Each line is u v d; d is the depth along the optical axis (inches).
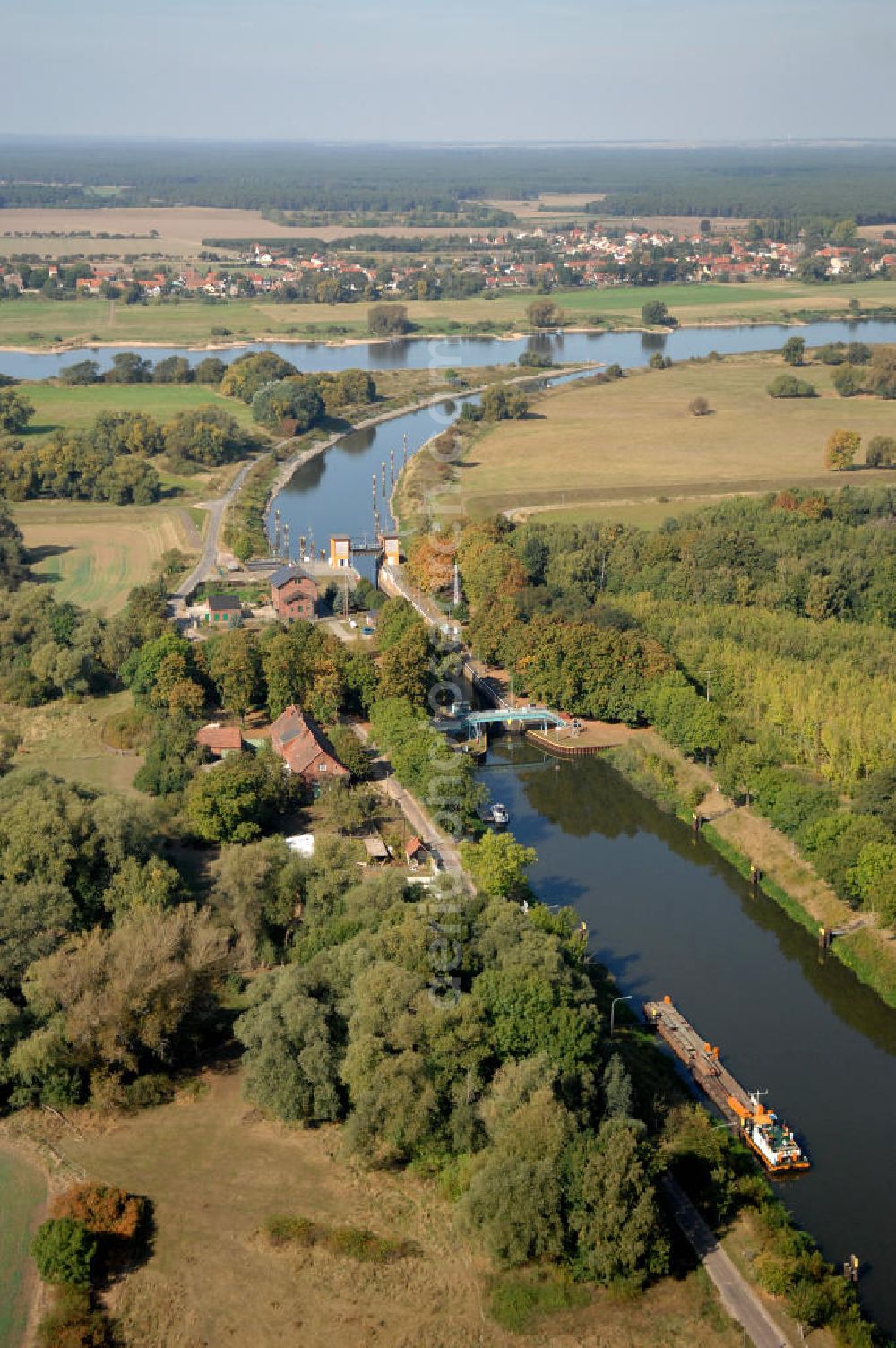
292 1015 4977.9
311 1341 4018.2
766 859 7066.9
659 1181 4601.4
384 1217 4478.3
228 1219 4475.9
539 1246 4232.3
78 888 6013.8
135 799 7012.8
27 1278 4229.8
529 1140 4372.5
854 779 7234.3
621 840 7529.5
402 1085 4630.9
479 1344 4008.4
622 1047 5319.9
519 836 7544.3
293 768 7559.1
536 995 4867.1
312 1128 4928.6
